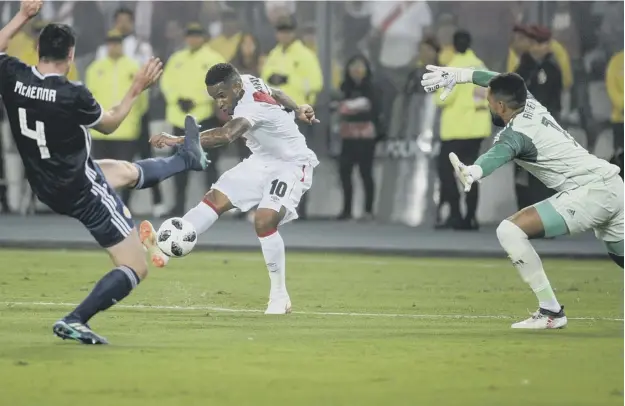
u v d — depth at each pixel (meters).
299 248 58.28
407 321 34.28
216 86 35.09
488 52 68.94
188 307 36.97
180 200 68.81
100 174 27.92
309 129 71.12
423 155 69.62
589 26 67.69
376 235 63.97
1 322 32.50
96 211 27.66
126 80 67.69
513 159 31.98
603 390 23.17
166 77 67.75
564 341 29.97
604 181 31.38
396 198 69.94
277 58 66.19
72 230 64.62
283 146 35.88
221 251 57.62
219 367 25.05
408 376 24.34
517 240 31.86
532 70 63.09
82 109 26.83
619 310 38.19
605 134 67.12
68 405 21.02
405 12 69.69
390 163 69.94
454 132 64.25
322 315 35.50
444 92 33.78
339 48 70.50
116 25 67.75
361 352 27.52
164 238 34.91
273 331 31.33
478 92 63.84
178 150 30.80
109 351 27.05
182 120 67.50
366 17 70.06
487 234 64.81
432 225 69.50
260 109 35.09
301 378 23.89
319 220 71.25
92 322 32.81
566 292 43.50
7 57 27.33
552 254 57.41
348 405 21.31
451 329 32.38
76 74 71.75
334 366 25.44
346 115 68.31
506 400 22.08
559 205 31.61
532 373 24.98
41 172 27.38
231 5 70.56
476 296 41.69
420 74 68.81
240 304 38.09
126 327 31.80
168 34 70.88
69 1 71.56
